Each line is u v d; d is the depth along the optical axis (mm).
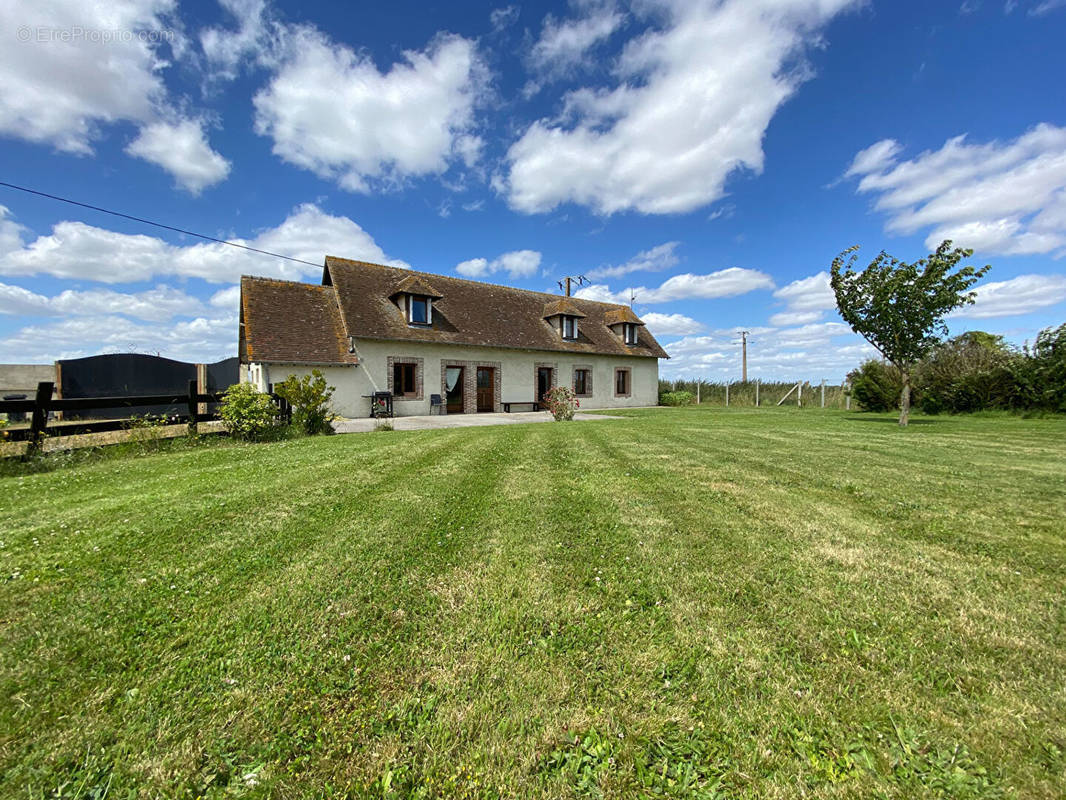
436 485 5012
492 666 1962
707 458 6844
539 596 2553
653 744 1595
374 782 1437
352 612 2348
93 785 1393
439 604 2459
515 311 23094
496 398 20641
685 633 2205
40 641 2051
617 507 4242
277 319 16031
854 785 1424
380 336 16906
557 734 1628
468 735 1616
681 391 30000
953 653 2049
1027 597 2561
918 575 2834
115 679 1821
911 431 11062
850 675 1903
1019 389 15258
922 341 12320
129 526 3584
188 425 8578
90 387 14359
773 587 2672
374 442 8766
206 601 2430
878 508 4246
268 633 2152
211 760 1493
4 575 2703
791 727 1649
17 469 6250
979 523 3818
